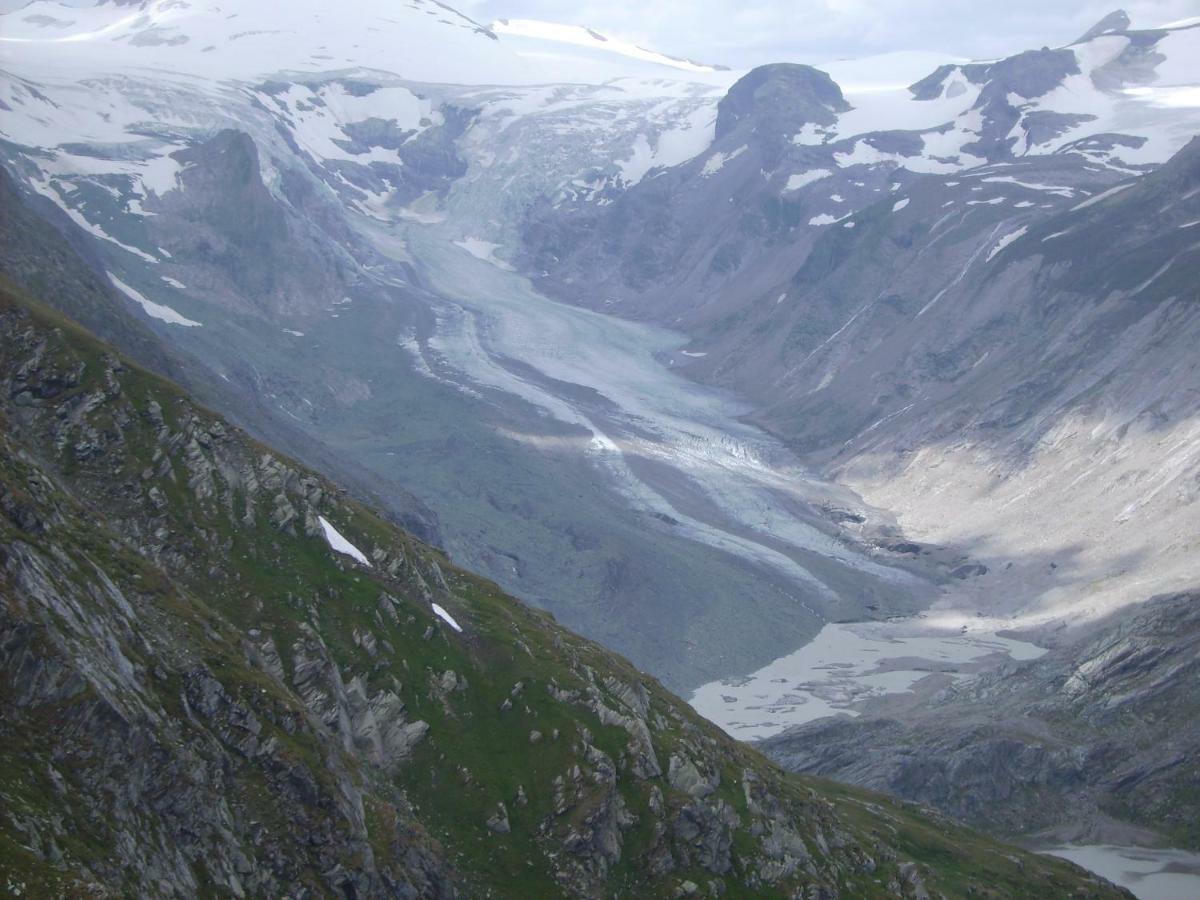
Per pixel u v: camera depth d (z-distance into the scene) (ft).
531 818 362.12
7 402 378.12
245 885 264.93
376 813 316.19
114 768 247.70
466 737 376.68
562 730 385.29
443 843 344.69
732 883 377.30
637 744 390.83
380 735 363.35
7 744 233.55
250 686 301.63
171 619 306.96
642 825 372.17
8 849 208.44
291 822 284.41
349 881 286.05
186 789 261.85
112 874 228.43
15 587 254.47
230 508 390.01
